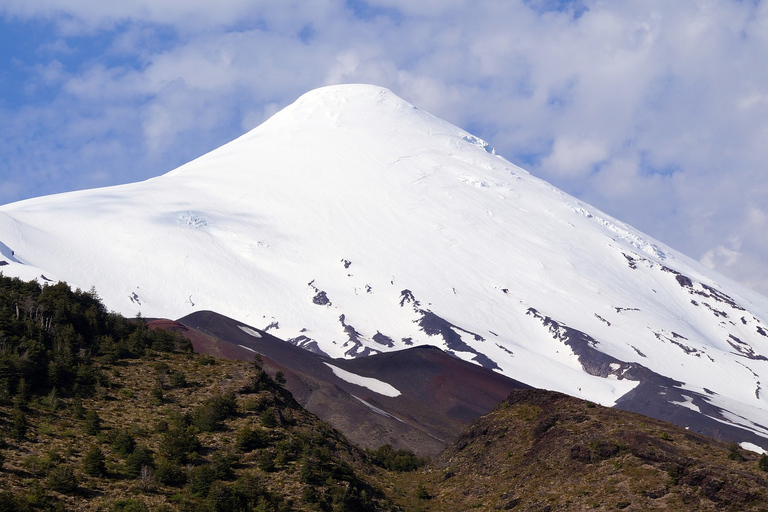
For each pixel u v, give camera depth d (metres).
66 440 109.25
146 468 103.19
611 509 100.69
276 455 116.19
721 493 97.25
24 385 117.94
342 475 115.56
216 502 99.25
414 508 115.75
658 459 105.94
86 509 94.75
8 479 96.31
